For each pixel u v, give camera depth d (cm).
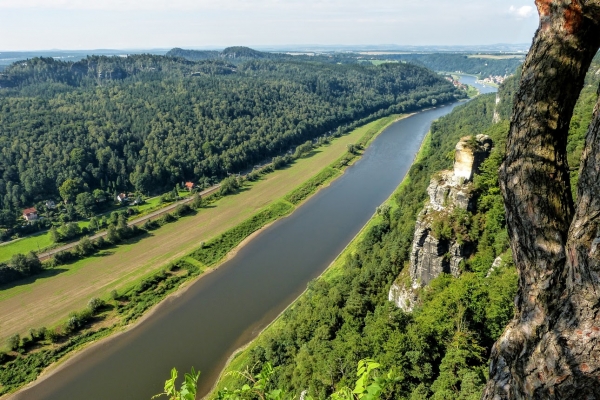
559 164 625
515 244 658
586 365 501
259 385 756
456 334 2706
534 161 623
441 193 4003
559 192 618
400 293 4153
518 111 657
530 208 623
